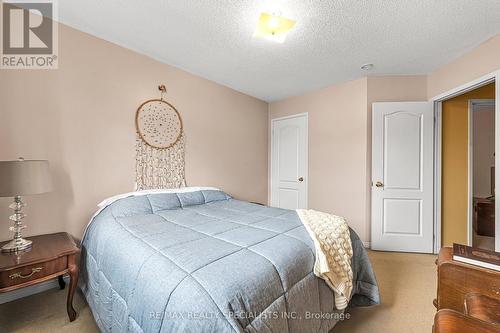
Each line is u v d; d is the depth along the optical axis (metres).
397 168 2.88
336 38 2.13
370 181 3.03
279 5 1.70
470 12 1.76
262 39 2.17
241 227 1.61
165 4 1.72
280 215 1.94
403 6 1.70
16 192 1.46
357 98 3.09
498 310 0.86
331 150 3.34
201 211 2.12
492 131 4.39
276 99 3.94
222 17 1.87
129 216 1.87
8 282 1.36
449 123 2.87
